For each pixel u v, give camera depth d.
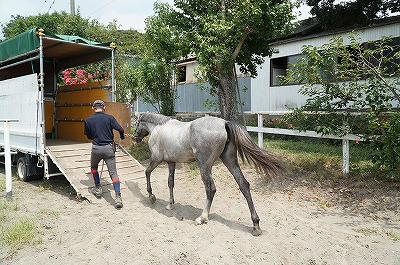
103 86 8.45
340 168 7.12
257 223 4.53
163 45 9.29
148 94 11.45
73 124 9.58
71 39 7.35
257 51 9.45
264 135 12.06
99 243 4.29
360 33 10.28
